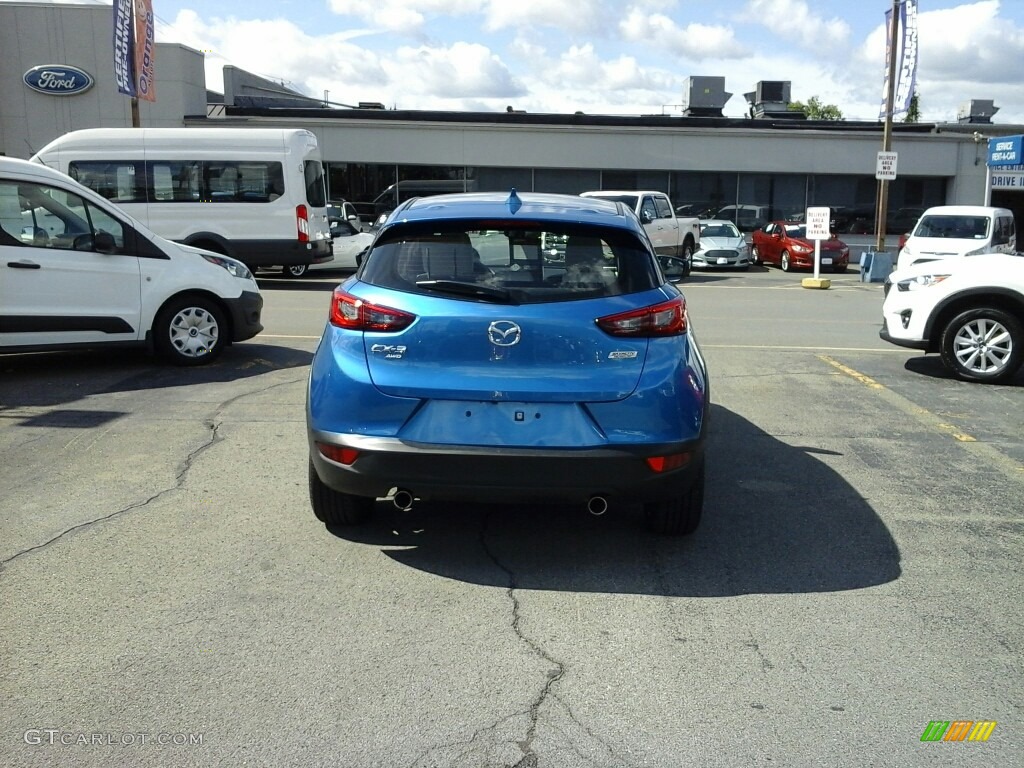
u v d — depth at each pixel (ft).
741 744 9.66
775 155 96.37
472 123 93.20
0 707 10.14
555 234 13.97
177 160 55.06
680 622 12.42
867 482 18.74
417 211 14.56
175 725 9.86
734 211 97.71
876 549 15.14
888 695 10.66
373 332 13.43
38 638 11.66
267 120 90.63
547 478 13.07
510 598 13.09
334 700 10.37
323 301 48.80
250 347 33.09
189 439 20.88
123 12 66.39
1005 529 16.14
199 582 13.41
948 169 97.66
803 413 24.73
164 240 29.01
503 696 10.52
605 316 13.28
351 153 92.43
